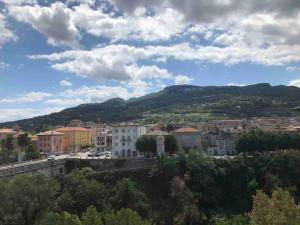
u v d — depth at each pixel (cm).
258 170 15950
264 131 19550
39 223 8038
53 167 15825
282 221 7369
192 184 15100
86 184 13888
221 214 14025
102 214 9631
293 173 15712
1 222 7606
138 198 13912
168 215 13988
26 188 8381
